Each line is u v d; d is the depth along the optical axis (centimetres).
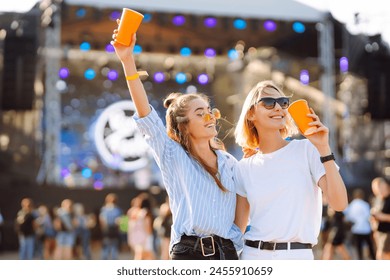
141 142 2839
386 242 1073
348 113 2411
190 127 421
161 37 2466
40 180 2434
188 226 403
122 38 401
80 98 3209
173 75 2823
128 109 2845
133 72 408
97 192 2462
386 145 2438
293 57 2573
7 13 2034
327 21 2170
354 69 2197
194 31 2408
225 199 412
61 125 3181
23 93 2047
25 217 1706
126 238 2203
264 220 407
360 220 1514
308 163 406
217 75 2986
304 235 402
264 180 411
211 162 422
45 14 2092
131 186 2827
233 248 412
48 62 2502
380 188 1098
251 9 2114
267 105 415
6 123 2414
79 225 1922
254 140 439
